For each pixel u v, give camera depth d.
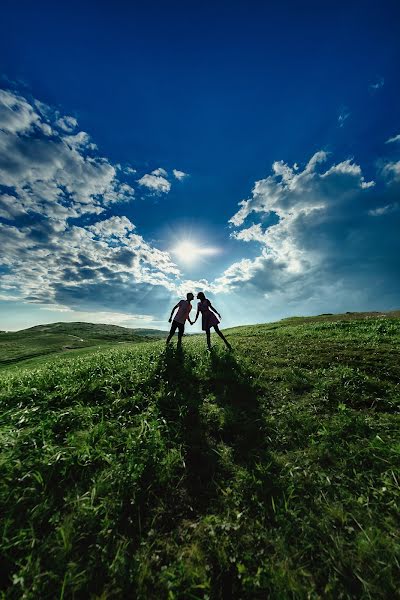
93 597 3.07
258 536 3.74
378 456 5.08
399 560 3.30
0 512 4.05
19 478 4.59
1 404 7.85
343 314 45.25
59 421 6.67
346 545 3.58
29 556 3.39
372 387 8.00
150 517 4.13
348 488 4.52
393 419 6.36
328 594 3.06
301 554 3.49
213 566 3.41
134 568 3.37
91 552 3.57
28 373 11.38
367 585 3.08
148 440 5.75
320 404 7.36
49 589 3.16
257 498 4.35
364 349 12.01
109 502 4.25
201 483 4.80
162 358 11.45
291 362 10.97
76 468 5.00
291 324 38.94
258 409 7.26
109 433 6.26
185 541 3.76
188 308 13.72
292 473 4.83
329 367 10.08
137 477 4.71
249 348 13.98
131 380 9.03
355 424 6.13
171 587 3.13
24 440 5.77
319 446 5.48
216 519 4.00
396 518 3.93
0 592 3.15
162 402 7.66
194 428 6.45
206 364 10.72
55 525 3.92
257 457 5.35
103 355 14.77
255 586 3.13
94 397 8.20
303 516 4.02
